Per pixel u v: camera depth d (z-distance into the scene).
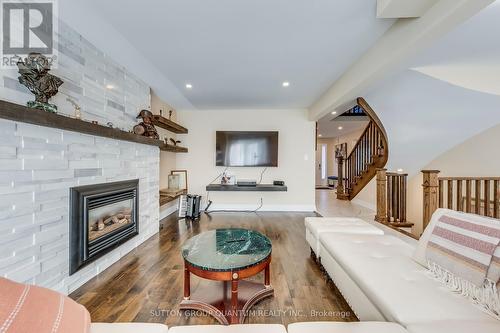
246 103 4.59
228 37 2.20
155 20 1.93
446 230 1.45
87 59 2.23
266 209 5.09
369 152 5.52
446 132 4.09
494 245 1.16
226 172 5.08
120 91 2.77
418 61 2.75
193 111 5.12
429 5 1.55
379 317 1.21
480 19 1.91
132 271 2.27
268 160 4.95
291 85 3.53
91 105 2.28
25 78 1.53
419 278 1.35
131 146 2.83
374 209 5.09
